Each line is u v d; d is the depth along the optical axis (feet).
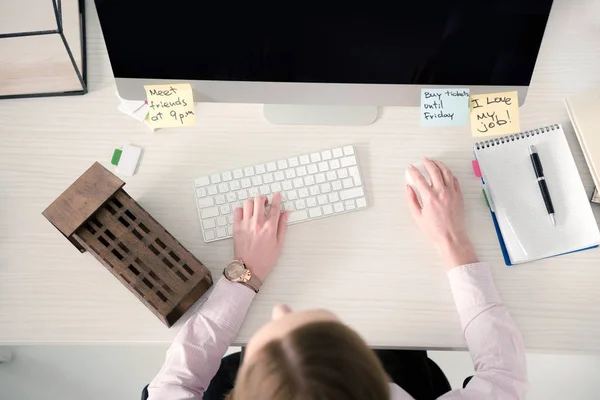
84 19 3.79
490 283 3.20
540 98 3.68
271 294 3.31
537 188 3.43
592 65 3.74
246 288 3.18
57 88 3.66
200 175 3.54
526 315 3.27
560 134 3.51
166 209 3.47
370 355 2.14
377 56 3.08
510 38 2.97
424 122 3.39
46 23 3.53
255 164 3.55
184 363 3.03
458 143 3.60
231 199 3.46
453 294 3.22
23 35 3.23
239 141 3.61
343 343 2.06
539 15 2.85
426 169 3.50
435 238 3.30
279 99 3.33
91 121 3.64
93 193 3.14
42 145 3.59
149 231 3.17
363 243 3.41
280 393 1.94
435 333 3.24
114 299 3.30
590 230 3.33
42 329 3.25
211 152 3.59
